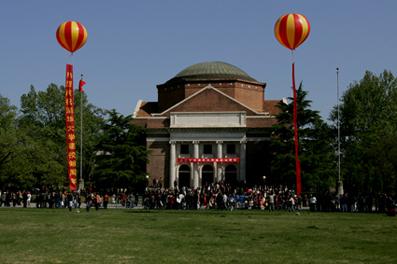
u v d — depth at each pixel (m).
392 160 78.81
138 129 104.12
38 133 107.12
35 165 89.00
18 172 87.12
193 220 44.94
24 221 42.69
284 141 94.19
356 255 23.97
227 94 111.56
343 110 113.12
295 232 34.41
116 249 25.84
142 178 99.81
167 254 24.19
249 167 103.50
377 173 84.94
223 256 23.58
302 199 75.50
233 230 35.78
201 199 70.94
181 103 106.19
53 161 92.44
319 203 63.25
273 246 27.12
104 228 36.97
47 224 39.91
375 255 24.00
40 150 89.44
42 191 77.88
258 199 67.31
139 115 117.31
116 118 102.50
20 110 121.00
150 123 106.44
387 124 101.88
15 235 32.19
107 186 99.06
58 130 110.06
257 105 114.69
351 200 62.53
